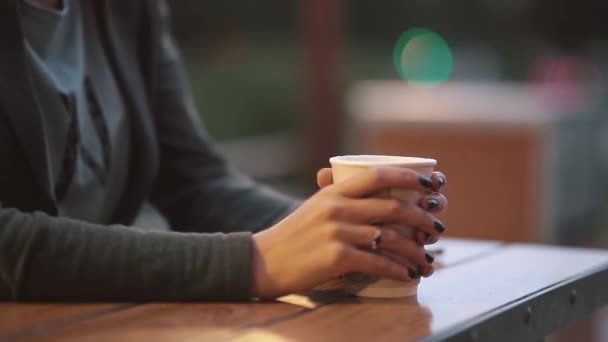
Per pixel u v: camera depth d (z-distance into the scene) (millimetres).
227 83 8312
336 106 5863
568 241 4332
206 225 1719
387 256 1129
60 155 1433
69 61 1491
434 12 7508
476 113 4031
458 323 1032
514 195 3842
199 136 1804
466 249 1576
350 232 1100
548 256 1505
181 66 1868
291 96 8367
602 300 1401
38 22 1420
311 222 1110
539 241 3842
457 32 7395
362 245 1109
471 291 1210
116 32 1601
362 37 7945
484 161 3863
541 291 1209
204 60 8297
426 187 1109
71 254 1100
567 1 6562
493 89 5109
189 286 1115
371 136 4031
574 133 4281
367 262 1104
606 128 4824
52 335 979
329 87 5840
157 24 1688
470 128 3857
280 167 6297
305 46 5883
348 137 5852
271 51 8398
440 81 7129
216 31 8281
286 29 8359
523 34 6938
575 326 3227
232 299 1130
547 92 4707
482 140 3854
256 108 8336
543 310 1202
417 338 968
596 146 4734
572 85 5035
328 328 1012
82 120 1482
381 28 7914
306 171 5930
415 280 1166
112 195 1601
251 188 1741
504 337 1103
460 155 3896
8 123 1291
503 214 3861
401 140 3967
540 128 3805
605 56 6523
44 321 1036
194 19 8188
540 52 6801
